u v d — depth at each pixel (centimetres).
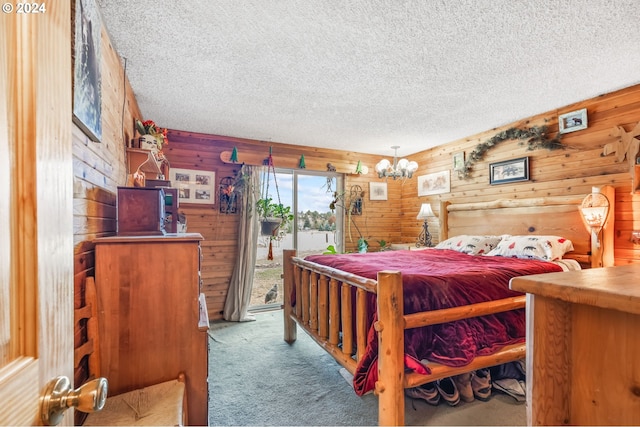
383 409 158
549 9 163
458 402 196
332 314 214
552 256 264
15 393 42
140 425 118
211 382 225
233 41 192
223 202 398
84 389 51
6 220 42
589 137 284
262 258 429
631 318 54
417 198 489
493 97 281
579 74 238
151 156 236
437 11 165
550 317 62
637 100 254
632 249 253
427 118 336
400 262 253
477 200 392
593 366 58
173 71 230
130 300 145
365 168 484
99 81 149
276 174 438
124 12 163
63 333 55
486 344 183
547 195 316
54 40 54
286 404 198
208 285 386
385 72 234
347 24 176
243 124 355
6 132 43
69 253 59
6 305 42
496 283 196
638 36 188
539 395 63
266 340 309
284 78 243
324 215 471
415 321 163
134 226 162
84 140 133
